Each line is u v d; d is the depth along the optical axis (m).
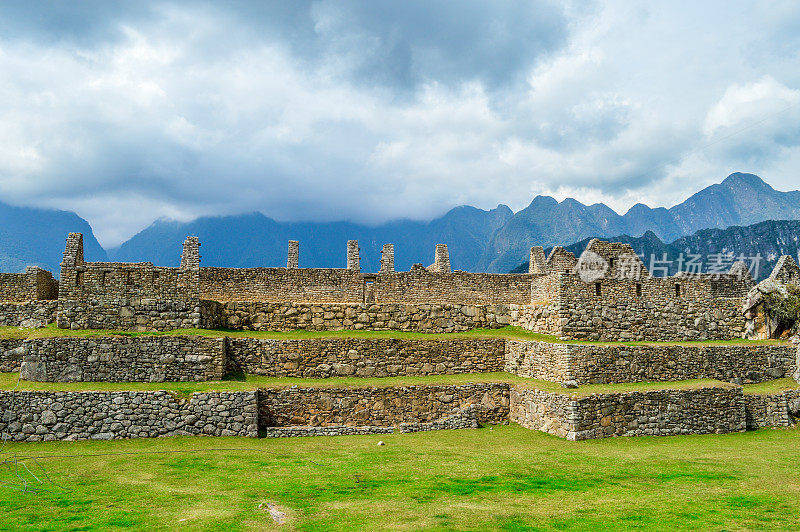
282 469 24.78
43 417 30.16
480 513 19.08
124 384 33.12
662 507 20.14
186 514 18.50
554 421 33.06
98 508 19.05
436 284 51.94
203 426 31.25
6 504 19.36
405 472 24.47
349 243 53.62
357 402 34.53
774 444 32.81
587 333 40.00
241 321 40.72
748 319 45.66
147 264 49.19
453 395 36.09
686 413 35.28
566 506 20.11
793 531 17.89
